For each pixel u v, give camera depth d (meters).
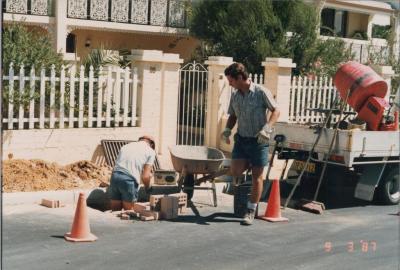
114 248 8.84
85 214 9.20
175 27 27.42
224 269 8.21
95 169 13.15
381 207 13.15
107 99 14.63
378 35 36.56
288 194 13.84
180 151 12.02
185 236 9.75
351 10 31.02
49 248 8.63
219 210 11.75
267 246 9.49
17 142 13.16
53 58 14.73
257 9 23.39
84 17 24.36
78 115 14.22
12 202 10.80
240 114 10.66
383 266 8.77
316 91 19.22
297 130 13.05
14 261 7.98
